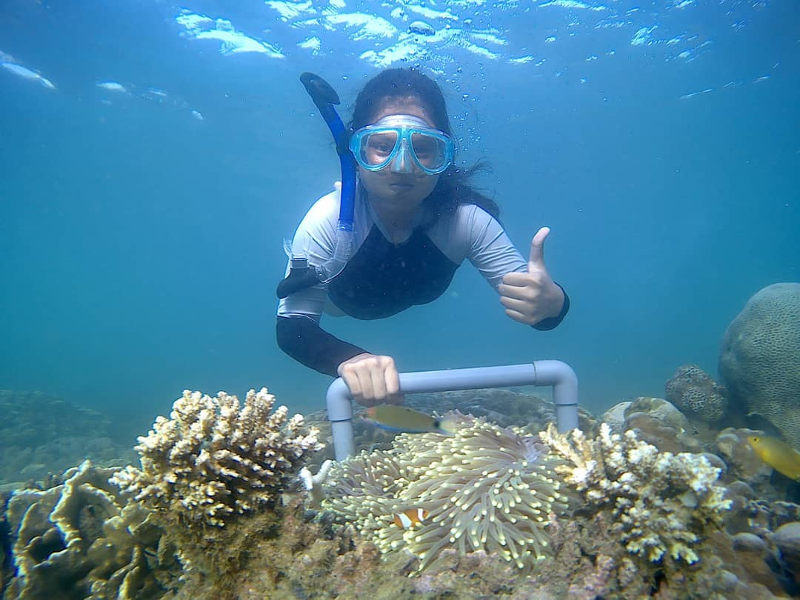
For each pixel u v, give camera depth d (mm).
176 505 490
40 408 2986
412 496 583
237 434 501
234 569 485
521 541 507
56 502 665
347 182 857
